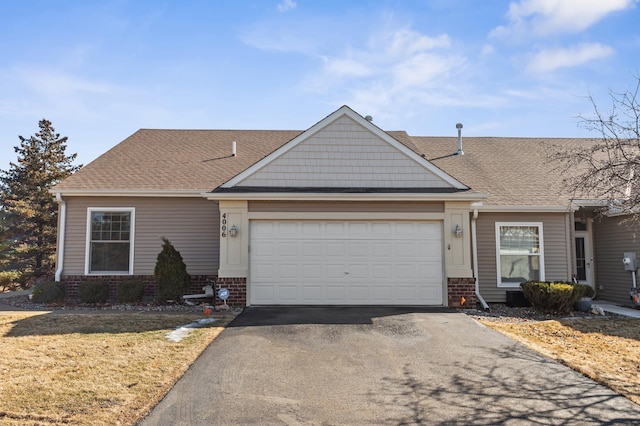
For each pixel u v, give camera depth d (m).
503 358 7.39
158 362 6.92
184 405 5.45
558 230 14.01
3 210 32.59
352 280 12.02
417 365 7.02
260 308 11.44
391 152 12.54
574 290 11.67
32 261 30.30
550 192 14.43
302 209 12.04
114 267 14.07
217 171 15.23
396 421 5.14
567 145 18.33
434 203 12.13
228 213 11.95
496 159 17.03
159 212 14.16
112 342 8.01
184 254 14.09
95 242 14.11
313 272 12.01
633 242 13.56
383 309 11.28
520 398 5.80
